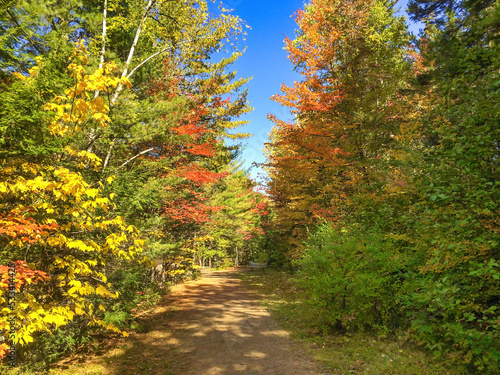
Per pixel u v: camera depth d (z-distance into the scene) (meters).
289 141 13.55
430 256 6.05
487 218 4.70
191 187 16.03
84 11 9.97
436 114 6.11
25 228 4.32
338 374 5.82
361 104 13.60
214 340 8.48
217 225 25.94
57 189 4.77
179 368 6.58
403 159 7.32
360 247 8.04
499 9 5.54
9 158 5.02
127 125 9.34
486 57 5.08
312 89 15.18
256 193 38.50
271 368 6.35
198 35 14.57
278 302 13.34
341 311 8.17
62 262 5.19
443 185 5.15
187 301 14.23
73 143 6.54
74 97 4.78
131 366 6.73
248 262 44.94
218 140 19.91
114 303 8.09
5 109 4.54
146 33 13.62
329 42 14.41
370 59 14.20
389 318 7.77
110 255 7.69
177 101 10.82
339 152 12.86
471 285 4.74
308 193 15.98
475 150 4.56
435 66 10.12
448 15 11.92
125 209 8.23
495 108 4.41
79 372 6.30
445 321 5.29
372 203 8.00
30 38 6.44
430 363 5.81
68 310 5.19
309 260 9.12
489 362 4.38
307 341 7.88
